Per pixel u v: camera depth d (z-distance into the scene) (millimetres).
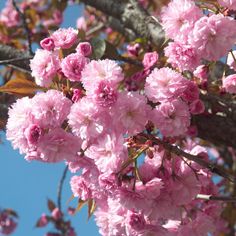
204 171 1312
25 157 1228
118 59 1583
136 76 1439
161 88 1222
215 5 1309
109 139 1188
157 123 1216
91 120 1194
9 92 1308
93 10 2293
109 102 1183
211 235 1385
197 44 1249
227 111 1457
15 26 2225
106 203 1311
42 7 2467
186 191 1252
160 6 2162
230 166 2004
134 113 1198
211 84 1454
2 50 1659
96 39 1454
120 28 2006
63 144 1218
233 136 1468
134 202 1229
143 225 1256
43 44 1307
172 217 1248
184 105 1224
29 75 1584
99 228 1311
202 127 1470
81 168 1257
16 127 1218
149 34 1677
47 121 1212
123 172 1236
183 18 1266
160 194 1250
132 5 1743
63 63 1256
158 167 1253
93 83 1192
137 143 1243
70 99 1260
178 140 1424
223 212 2037
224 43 1245
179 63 1275
